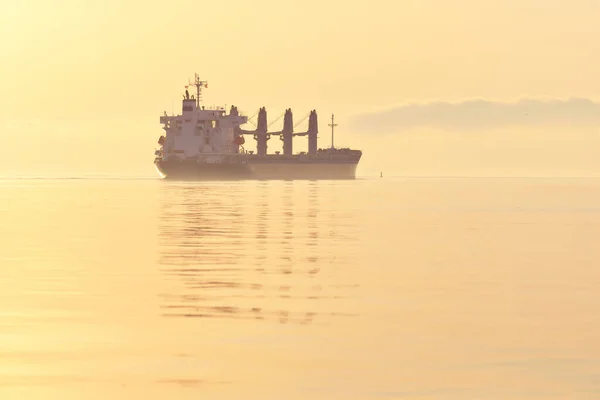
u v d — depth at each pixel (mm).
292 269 189875
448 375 96188
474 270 187500
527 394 88938
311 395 88750
